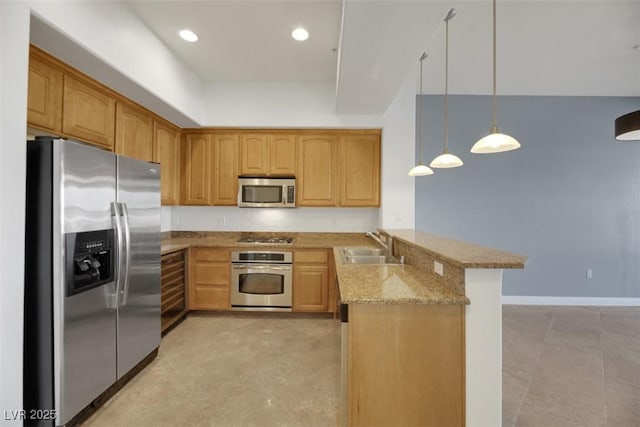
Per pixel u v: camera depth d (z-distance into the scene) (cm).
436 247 186
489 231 418
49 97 190
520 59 312
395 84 266
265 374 226
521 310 387
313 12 228
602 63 320
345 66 230
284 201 365
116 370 197
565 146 412
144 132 295
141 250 223
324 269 345
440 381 142
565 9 229
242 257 345
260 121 362
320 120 362
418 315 142
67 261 158
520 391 212
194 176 375
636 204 410
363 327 142
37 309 154
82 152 167
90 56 191
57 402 155
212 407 189
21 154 139
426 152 420
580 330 321
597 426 178
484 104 416
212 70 332
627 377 230
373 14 168
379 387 142
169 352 260
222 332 304
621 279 409
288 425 174
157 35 259
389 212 362
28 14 143
